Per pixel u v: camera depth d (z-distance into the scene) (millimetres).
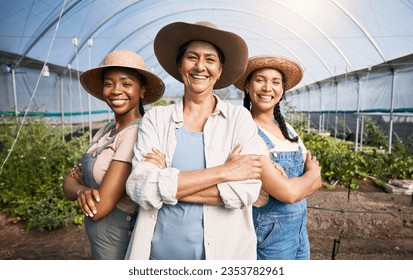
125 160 1712
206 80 1658
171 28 1691
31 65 9359
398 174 7125
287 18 9477
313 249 4168
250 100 2229
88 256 4008
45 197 5113
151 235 1588
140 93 2043
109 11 8070
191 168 1585
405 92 9398
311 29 9680
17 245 4254
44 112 10164
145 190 1480
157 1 8594
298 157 2016
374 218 5000
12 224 4758
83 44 9344
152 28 10797
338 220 4988
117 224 1803
